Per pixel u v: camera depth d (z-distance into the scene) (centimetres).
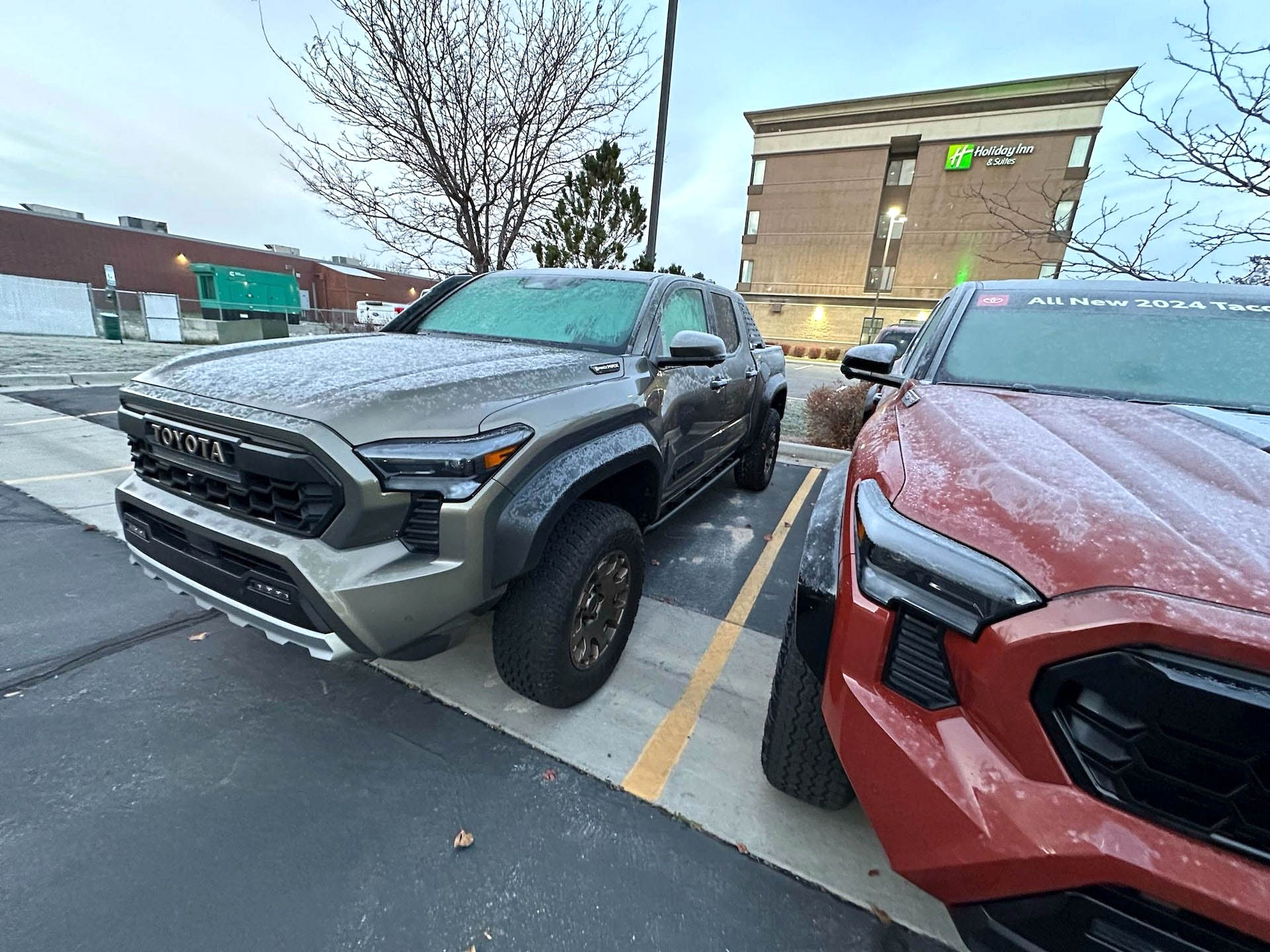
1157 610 87
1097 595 93
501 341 271
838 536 150
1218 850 83
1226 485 116
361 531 148
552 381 203
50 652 231
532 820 166
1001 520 112
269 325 2002
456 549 154
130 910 135
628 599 229
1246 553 93
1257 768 81
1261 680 81
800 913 144
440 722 204
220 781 174
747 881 151
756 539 405
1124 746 89
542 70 594
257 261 3325
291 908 138
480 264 678
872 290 2998
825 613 135
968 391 202
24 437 544
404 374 181
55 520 357
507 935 134
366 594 144
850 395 705
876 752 112
